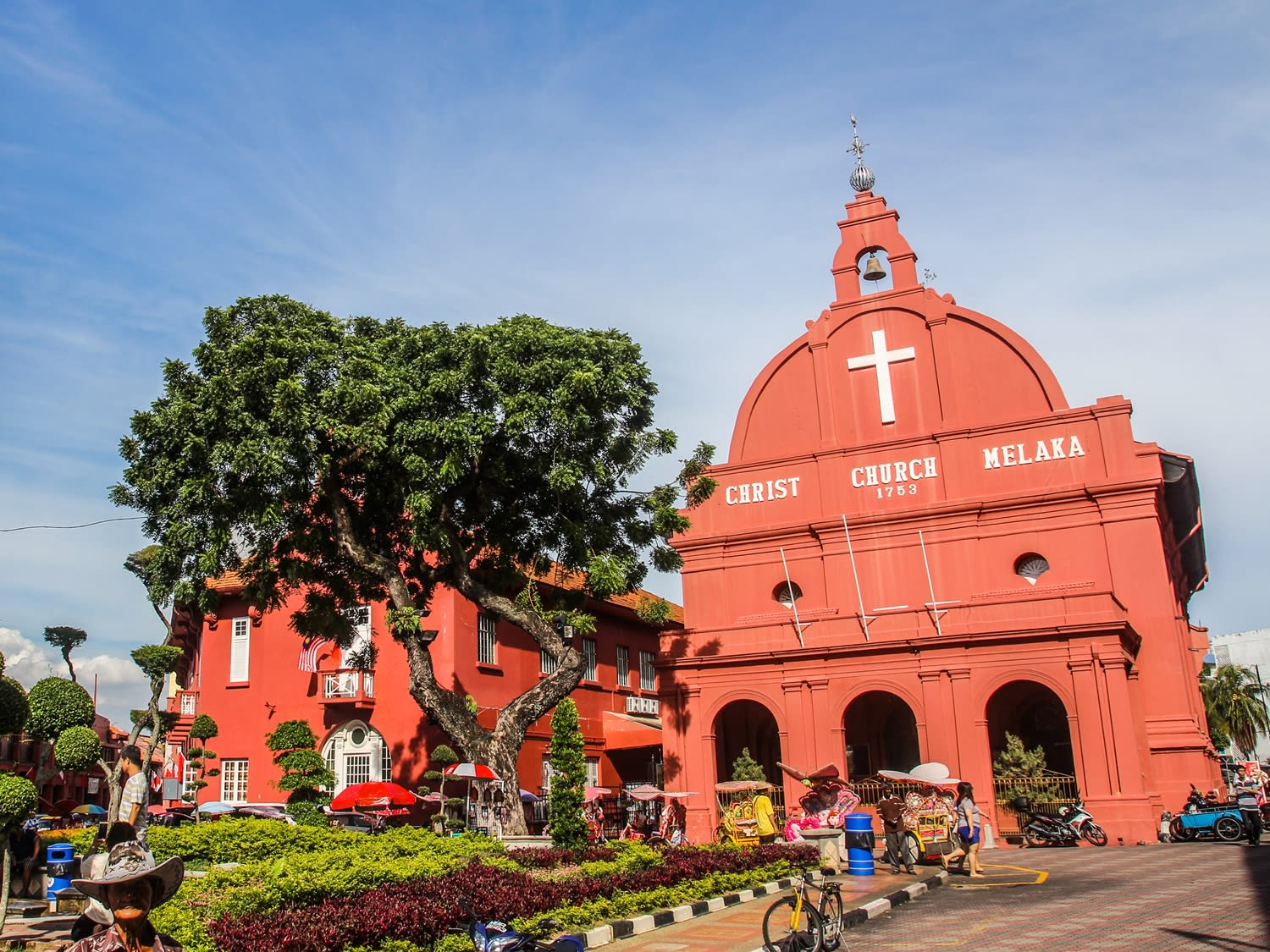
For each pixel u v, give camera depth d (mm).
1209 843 22828
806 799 20641
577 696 35219
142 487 20078
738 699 28812
